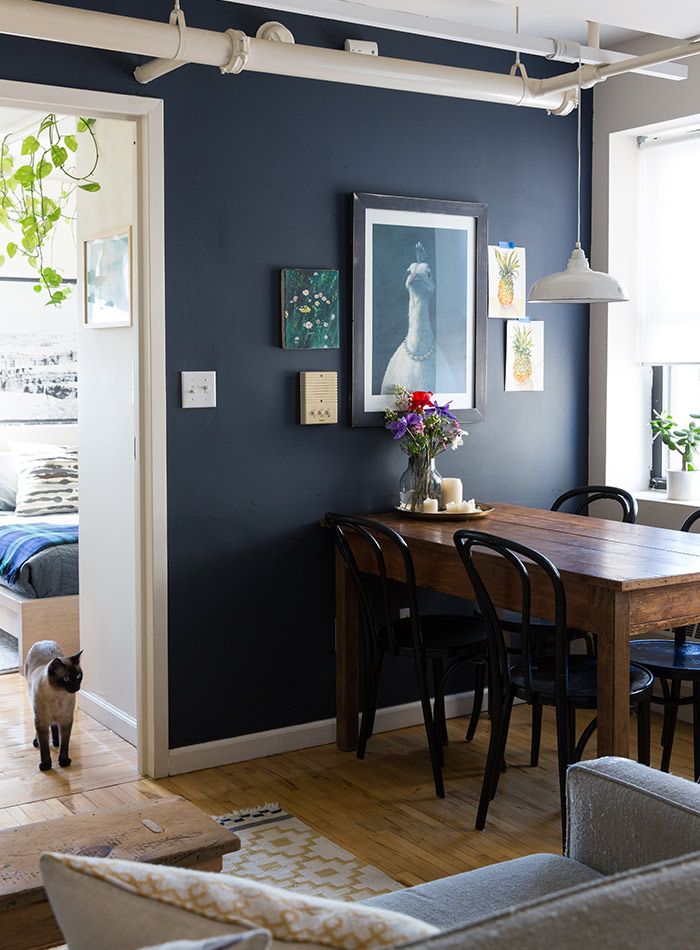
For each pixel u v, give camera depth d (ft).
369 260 13.80
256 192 13.00
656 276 15.75
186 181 12.51
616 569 10.35
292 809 11.80
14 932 6.49
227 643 13.21
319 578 13.83
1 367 23.03
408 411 13.82
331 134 13.48
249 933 3.35
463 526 13.07
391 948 3.46
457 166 14.57
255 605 13.38
